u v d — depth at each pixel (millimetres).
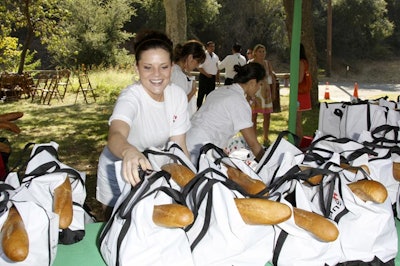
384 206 1847
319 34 38031
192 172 1914
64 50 22516
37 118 11617
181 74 4391
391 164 2225
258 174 2264
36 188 1923
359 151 2213
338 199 1866
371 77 34625
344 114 3180
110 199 2740
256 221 1659
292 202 1864
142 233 1634
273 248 1762
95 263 1839
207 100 3346
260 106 7707
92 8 30094
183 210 1623
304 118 10820
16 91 15312
